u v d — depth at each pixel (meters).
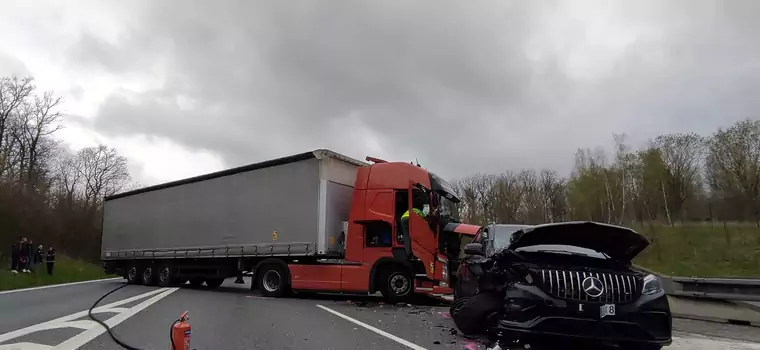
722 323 10.05
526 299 6.26
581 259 7.00
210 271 17.77
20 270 23.66
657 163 53.00
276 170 15.35
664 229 43.53
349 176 14.99
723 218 43.69
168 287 19.80
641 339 5.99
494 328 6.91
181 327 4.75
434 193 12.70
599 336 6.00
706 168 53.03
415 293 12.70
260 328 8.62
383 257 12.98
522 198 70.50
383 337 7.70
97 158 59.94
